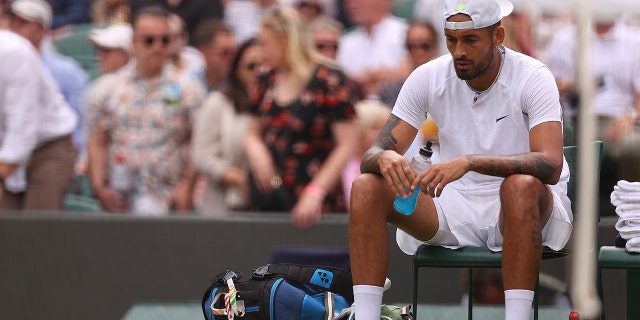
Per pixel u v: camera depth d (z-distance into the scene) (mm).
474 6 13594
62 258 22422
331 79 20672
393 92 22891
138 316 20594
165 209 22766
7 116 22406
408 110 14477
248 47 21875
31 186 22828
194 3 24234
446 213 14250
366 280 13625
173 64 23141
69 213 22484
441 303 21688
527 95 13938
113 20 25453
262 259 21578
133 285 22297
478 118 14258
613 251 14406
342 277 15141
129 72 23078
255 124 21188
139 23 22734
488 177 14461
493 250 13922
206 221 21797
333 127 20750
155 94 22859
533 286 13203
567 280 20422
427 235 14180
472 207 14312
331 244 21016
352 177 21453
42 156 22812
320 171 20781
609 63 23172
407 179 13359
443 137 14531
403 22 24219
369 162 13766
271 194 20969
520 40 20172
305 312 14859
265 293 14914
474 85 14156
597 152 14891
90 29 25000
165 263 22156
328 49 22016
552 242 13992
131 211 22844
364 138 21578
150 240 22188
